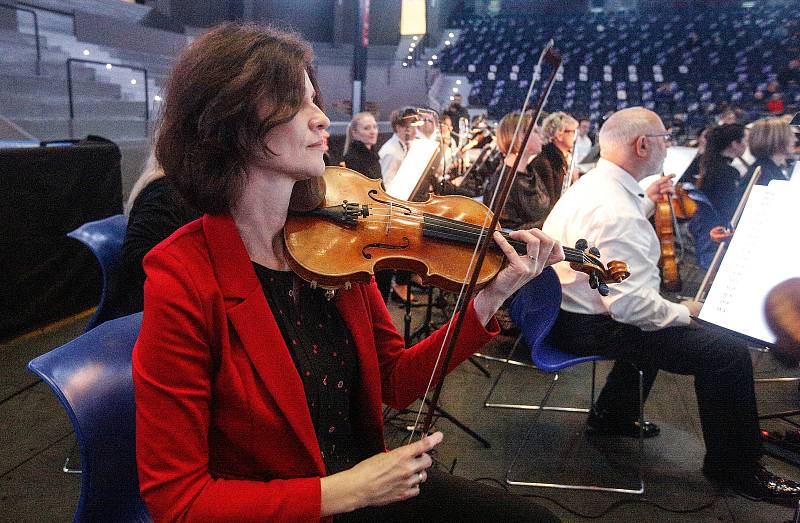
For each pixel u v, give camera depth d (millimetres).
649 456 2557
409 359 1254
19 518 2008
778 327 1613
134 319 1290
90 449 1119
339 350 1123
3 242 3254
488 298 1193
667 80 16047
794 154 4406
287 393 969
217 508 876
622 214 2250
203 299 933
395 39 16203
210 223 984
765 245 1659
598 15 19844
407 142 5047
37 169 3393
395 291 4023
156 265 940
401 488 928
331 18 15469
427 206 1320
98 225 2270
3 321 3305
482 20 20125
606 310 2312
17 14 8500
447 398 3031
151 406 887
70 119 7156
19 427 2539
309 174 1008
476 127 5973
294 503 889
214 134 941
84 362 1153
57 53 8656
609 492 2305
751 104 14258
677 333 2270
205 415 925
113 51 9867
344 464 1140
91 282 3848
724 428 2289
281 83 938
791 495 2238
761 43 16938
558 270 2402
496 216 973
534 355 2250
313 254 1085
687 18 18984
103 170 3881
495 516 1114
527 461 2498
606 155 2375
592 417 2748
